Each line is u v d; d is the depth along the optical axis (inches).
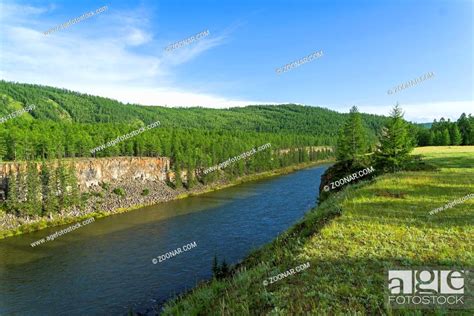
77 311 1208.2
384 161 1884.8
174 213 2950.3
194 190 4328.3
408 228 728.3
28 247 2057.1
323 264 584.4
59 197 3043.8
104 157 4320.9
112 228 2471.7
